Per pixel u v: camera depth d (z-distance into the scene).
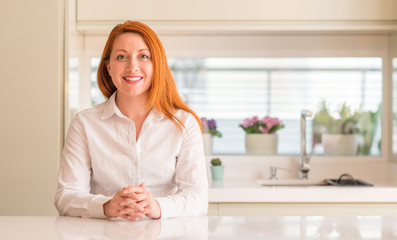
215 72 3.09
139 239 0.99
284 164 2.95
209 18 2.59
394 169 2.83
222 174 2.74
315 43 3.00
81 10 2.58
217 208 2.38
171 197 1.37
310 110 3.08
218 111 3.10
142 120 1.56
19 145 2.39
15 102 2.39
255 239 0.99
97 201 1.32
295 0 2.59
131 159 1.52
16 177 2.39
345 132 3.05
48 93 2.39
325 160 2.97
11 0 2.38
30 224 1.17
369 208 2.38
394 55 2.89
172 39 2.99
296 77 3.09
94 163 1.52
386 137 3.01
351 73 3.07
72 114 2.53
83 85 2.95
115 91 1.61
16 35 2.39
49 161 2.38
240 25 2.59
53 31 2.39
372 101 3.07
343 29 2.60
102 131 1.53
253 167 2.92
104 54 1.57
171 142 1.54
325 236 1.02
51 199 2.38
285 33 2.94
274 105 3.10
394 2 2.59
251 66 3.09
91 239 0.99
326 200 2.35
